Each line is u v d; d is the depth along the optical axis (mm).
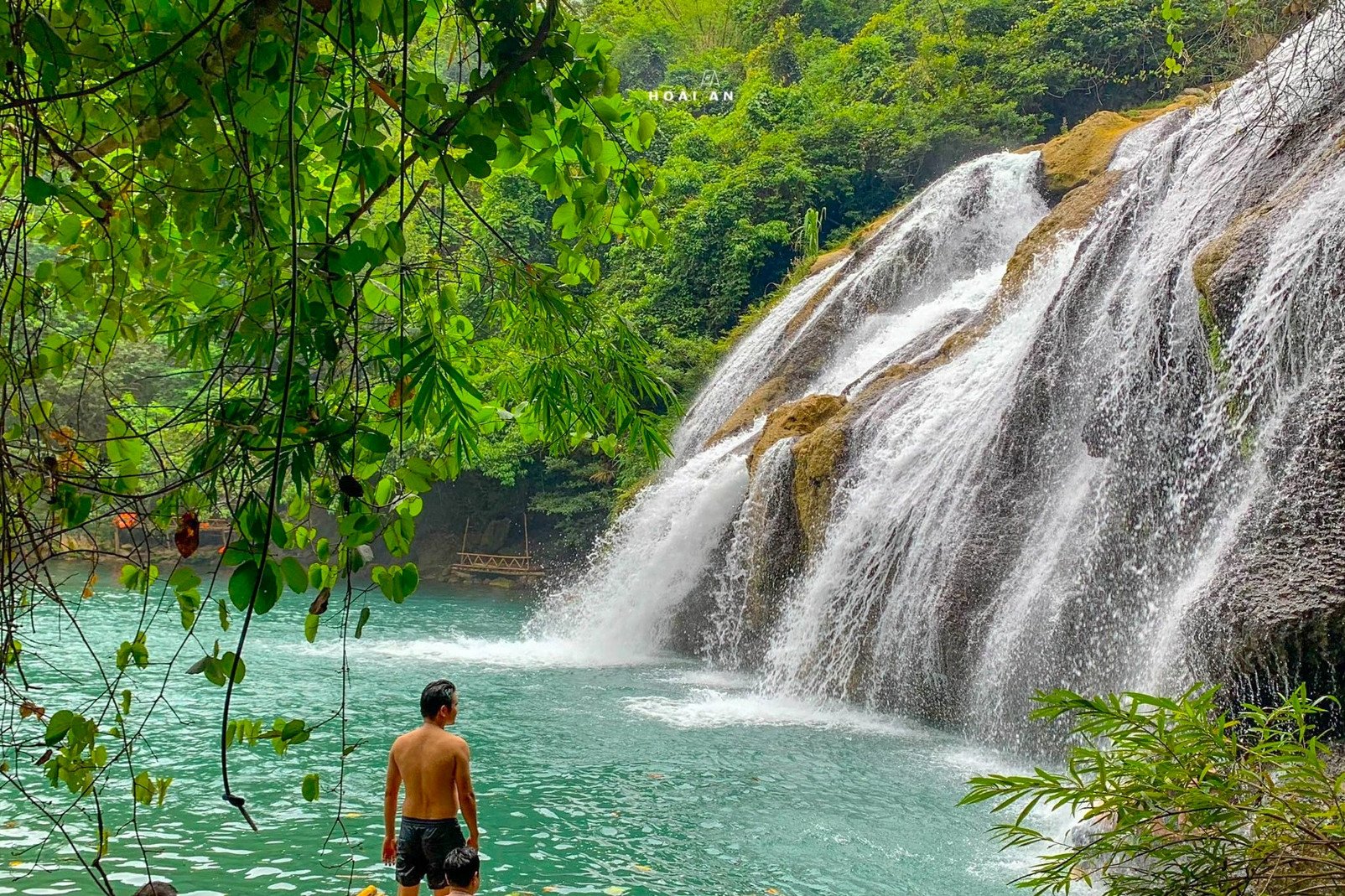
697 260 35406
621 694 15219
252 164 2604
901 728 13023
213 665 2205
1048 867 3240
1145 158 15000
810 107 39094
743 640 18062
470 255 3205
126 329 2857
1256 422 9820
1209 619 8789
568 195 2959
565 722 13094
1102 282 13773
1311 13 10898
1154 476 11125
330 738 11578
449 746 6176
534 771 10570
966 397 15391
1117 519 11375
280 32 2299
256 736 2617
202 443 2398
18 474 2482
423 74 2707
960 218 24625
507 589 32156
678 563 20234
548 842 8328
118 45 2441
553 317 3303
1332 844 2814
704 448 23500
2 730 2623
